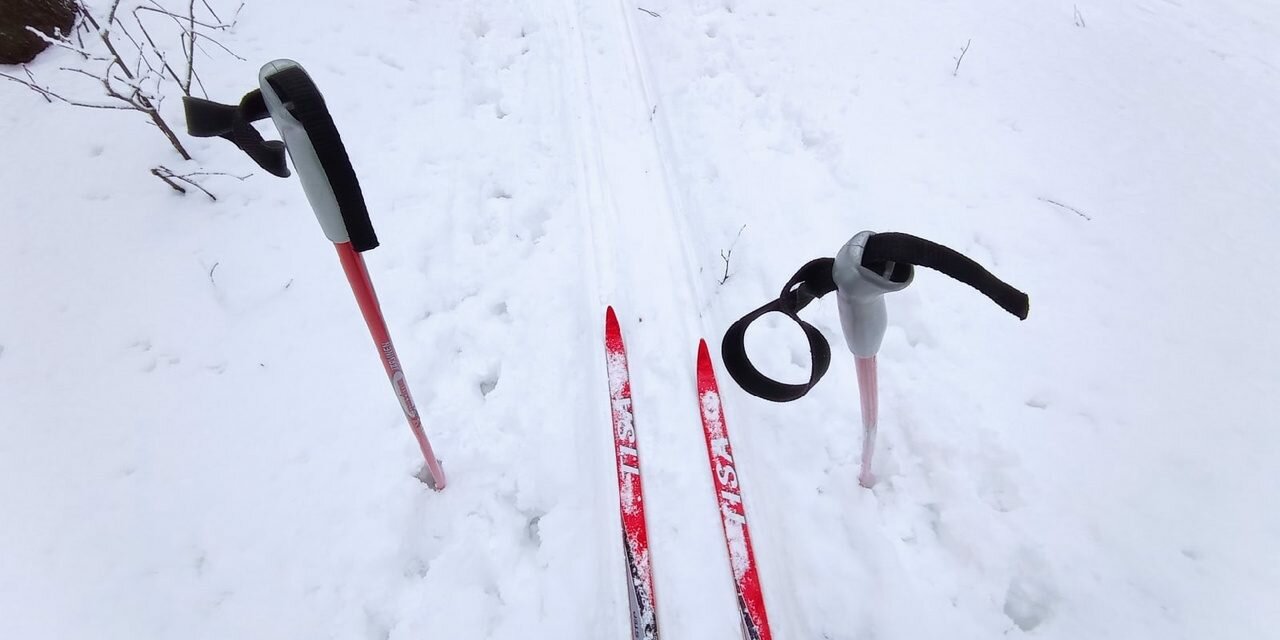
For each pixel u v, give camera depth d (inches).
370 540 86.8
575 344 107.5
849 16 171.5
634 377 103.4
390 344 68.6
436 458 90.1
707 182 131.6
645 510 90.9
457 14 167.9
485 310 111.7
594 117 142.6
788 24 169.0
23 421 92.4
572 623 82.0
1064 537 86.0
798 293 54.1
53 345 100.0
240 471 91.3
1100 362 102.8
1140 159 133.2
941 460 93.2
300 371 101.2
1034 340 105.8
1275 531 85.7
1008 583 83.6
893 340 106.6
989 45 161.8
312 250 115.4
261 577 83.6
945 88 150.2
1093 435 95.0
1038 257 117.0
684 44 163.8
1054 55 158.9
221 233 115.6
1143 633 79.2
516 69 155.9
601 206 126.0
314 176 49.9
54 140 123.0
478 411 100.0
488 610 83.0
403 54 153.2
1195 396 98.5
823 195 128.5
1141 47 162.1
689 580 85.4
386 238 118.9
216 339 103.4
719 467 92.3
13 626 78.1
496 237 121.9
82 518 85.7
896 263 47.2
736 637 81.4
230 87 134.6
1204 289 111.3
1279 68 157.2
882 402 100.0
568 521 89.6
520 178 131.6
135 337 102.2
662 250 119.0
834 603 82.9
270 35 148.6
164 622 79.7
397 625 81.7
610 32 164.2
